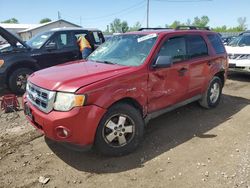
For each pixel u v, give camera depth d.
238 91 8.07
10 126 5.39
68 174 3.71
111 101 3.81
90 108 3.64
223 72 6.42
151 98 4.47
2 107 6.39
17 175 3.71
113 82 3.88
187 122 5.45
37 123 3.91
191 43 5.42
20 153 4.28
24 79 7.99
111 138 3.98
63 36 8.95
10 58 7.73
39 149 4.39
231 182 3.47
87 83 3.71
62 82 3.74
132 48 4.84
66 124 3.57
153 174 3.67
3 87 8.48
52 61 8.64
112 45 5.27
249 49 9.44
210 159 4.03
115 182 3.52
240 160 3.98
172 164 3.91
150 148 4.38
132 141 4.17
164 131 5.02
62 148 4.40
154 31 5.12
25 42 8.66
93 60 5.06
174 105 5.04
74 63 4.93
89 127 3.66
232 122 5.47
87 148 3.77
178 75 4.95
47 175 3.70
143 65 4.34
